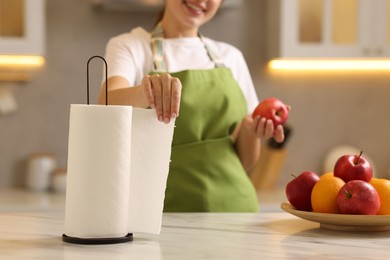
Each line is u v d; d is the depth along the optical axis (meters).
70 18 3.59
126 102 1.66
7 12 3.27
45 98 3.60
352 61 3.79
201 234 1.38
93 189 1.23
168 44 2.24
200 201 2.06
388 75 3.82
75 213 1.24
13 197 3.24
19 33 3.29
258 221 1.58
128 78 2.11
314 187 1.48
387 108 3.83
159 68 2.19
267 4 3.71
